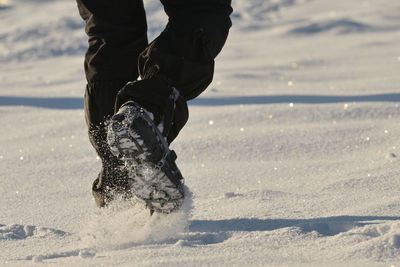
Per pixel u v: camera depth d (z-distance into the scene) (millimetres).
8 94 19250
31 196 7496
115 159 5875
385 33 39500
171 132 5566
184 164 9117
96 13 5820
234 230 5316
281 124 11695
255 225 5477
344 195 6621
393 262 4227
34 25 42500
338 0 54094
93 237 5207
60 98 17812
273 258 4430
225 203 6555
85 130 12281
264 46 36031
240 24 46562
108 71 5844
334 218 5570
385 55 27578
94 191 6105
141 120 4789
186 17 5516
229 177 8141
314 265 4246
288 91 16734
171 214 5160
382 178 7211
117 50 5848
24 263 4562
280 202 6414
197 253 4590
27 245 5133
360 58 26984
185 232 5340
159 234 5180
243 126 11688
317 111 12531
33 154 10195
